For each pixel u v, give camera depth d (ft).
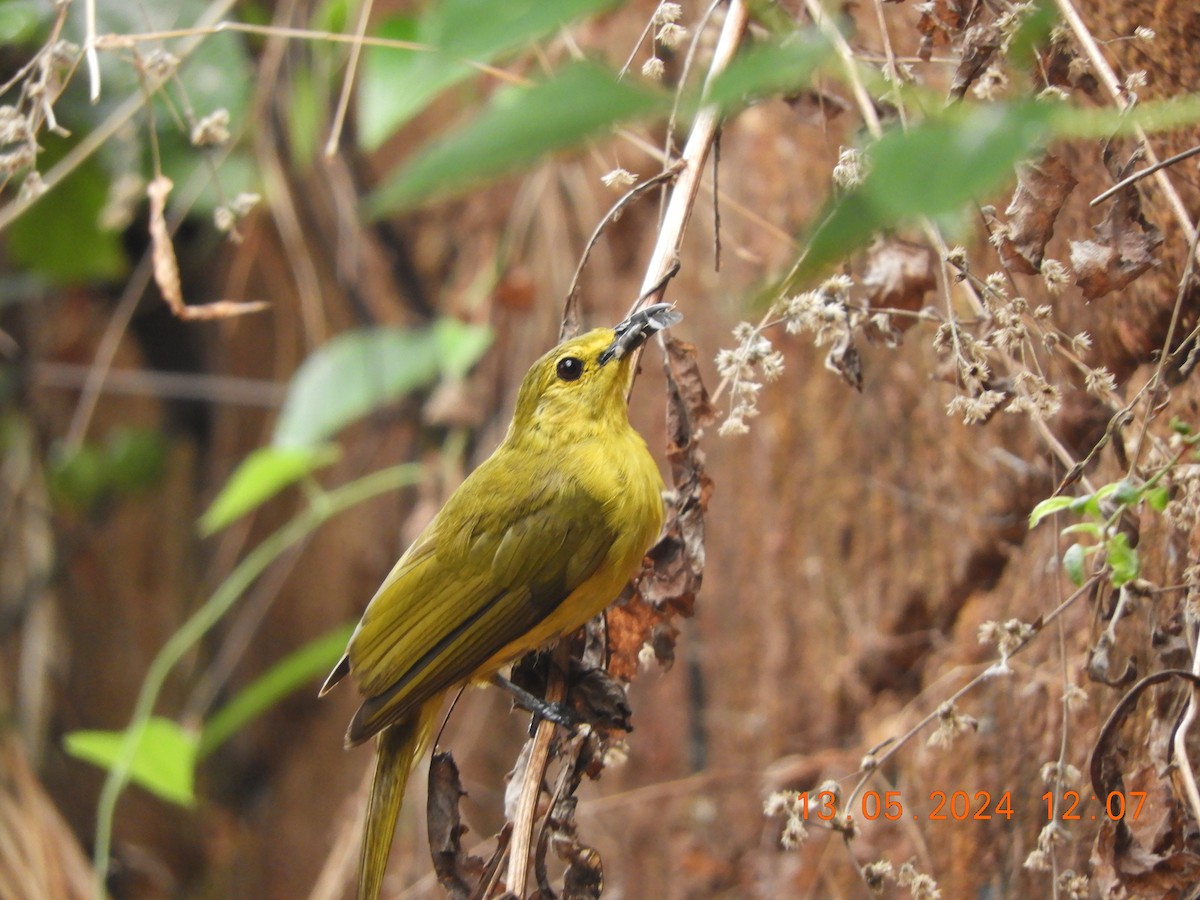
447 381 42.93
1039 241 17.58
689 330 37.35
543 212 41.27
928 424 28.94
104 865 31.48
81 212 39.81
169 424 53.26
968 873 26.09
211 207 41.93
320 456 37.81
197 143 23.34
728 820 35.37
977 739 26.35
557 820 18.06
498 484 22.70
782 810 19.61
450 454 42.04
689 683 37.55
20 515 49.80
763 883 32.91
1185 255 19.81
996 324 19.61
